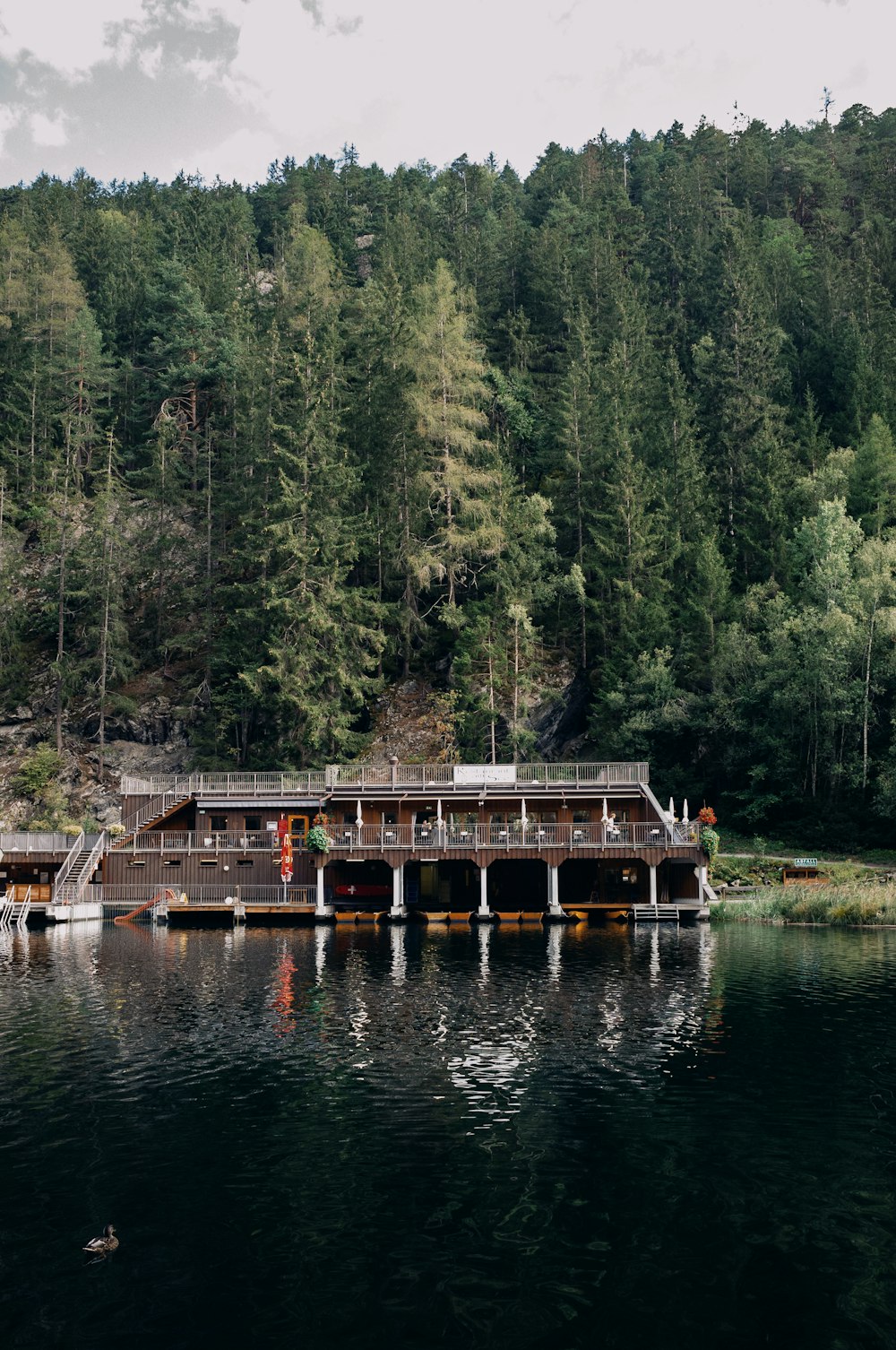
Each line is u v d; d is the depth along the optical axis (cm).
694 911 5081
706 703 7156
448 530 7619
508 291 11925
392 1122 1759
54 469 8919
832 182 14362
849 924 4812
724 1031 2423
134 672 8325
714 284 11456
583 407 8562
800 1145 1641
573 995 2894
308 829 5509
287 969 3441
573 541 8481
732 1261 1256
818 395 9994
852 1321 1120
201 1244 1312
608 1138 1672
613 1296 1177
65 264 11112
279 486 7919
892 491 8238
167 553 9075
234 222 15062
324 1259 1270
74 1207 1426
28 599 8862
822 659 6669
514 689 7012
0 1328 1123
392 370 8019
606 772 5469
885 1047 2255
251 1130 1723
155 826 5684
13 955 3909
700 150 16200
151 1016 2650
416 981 3170
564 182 15350
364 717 7638
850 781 6731
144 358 11538
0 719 7981
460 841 5078
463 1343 1086
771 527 7981
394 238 12569
